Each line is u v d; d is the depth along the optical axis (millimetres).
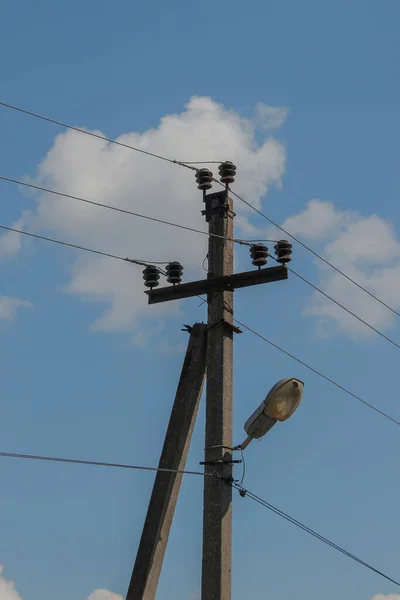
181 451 18672
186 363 19141
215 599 17422
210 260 19641
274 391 18234
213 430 18422
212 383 18734
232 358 19016
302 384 18422
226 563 17688
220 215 19875
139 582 17828
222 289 19250
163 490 18344
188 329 19359
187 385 19000
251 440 18391
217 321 19047
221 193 19984
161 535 18078
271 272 18922
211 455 18297
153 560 17922
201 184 20094
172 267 19828
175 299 19656
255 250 19312
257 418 18312
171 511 18297
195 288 19438
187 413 18844
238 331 19172
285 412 18297
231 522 18016
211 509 17953
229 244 19719
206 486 18141
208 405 18609
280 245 19281
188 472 18266
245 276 19141
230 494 18141
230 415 18609
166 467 18578
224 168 20125
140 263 19922
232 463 18297
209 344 19016
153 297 19781
